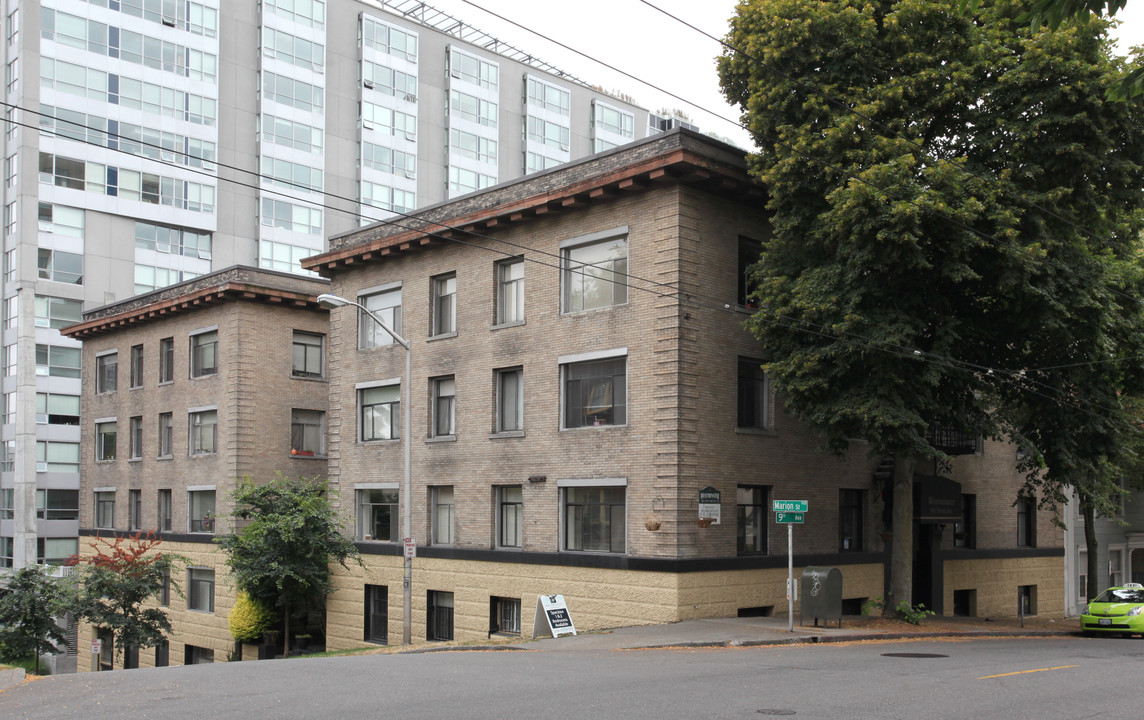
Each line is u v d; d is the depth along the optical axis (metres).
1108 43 20.12
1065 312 20.08
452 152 73.06
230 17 63.94
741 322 25.09
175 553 36.94
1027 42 19.61
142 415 41.31
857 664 15.66
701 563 23.23
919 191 19.16
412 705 11.29
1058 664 16.22
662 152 23.50
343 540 30.02
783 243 22.45
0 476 58.81
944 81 20.56
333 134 67.62
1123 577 39.78
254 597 31.14
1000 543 33.28
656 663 16.02
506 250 27.83
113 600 33.91
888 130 20.53
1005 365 23.53
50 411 57.28
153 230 60.31
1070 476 25.27
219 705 11.30
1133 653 19.28
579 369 25.84
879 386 21.11
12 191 57.66
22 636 33.91
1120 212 23.12
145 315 40.31
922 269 20.52
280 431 36.91
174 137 60.91
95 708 11.18
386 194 69.38
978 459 32.78
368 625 30.78
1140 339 22.48
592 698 11.82
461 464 28.36
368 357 31.67
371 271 31.89
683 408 23.41
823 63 21.36
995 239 19.38
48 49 57.03
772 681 13.43
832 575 21.86
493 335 27.83
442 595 28.67
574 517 25.62
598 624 24.23
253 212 63.75
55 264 57.03
